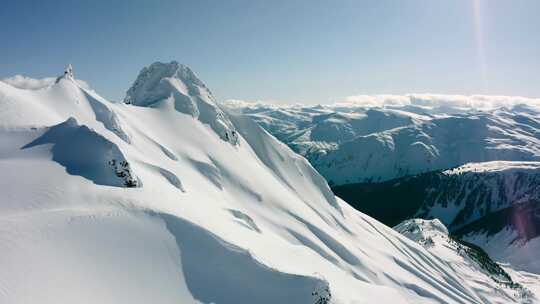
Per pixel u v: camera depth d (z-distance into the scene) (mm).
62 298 26328
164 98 126188
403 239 140750
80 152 48812
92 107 82625
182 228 38688
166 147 91625
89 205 38156
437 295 92062
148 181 50094
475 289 125438
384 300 55969
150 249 35188
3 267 26531
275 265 40938
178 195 51938
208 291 34688
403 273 104062
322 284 39250
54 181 41438
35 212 34875
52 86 81312
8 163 45188
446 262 140500
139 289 31188
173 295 32469
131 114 101688
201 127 119750
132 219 37406
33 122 59906
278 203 101812
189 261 36281
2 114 58031
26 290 25438
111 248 33250
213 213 53375
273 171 131625
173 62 145750
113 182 45000
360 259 92625
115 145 48844
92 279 29547
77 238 32594
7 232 30219
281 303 36656
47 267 28328
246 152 128750
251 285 37125
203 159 100250
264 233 68562
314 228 97375
